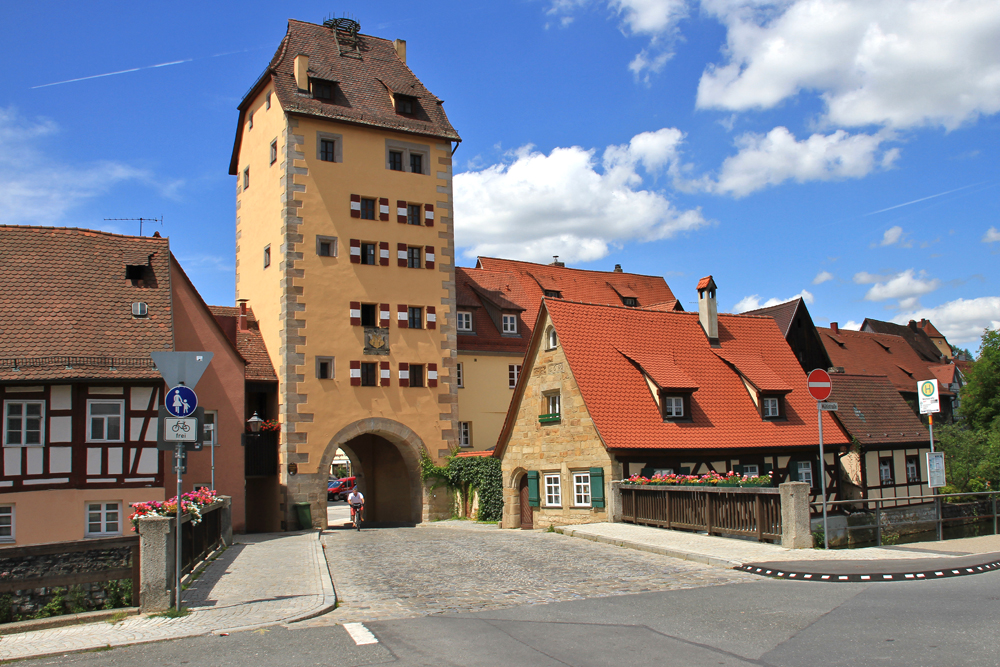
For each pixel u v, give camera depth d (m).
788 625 9.43
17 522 23.05
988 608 9.88
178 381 11.94
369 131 37.19
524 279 48.22
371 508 41.09
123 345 24.97
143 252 27.86
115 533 23.91
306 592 13.19
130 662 9.01
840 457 31.34
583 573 14.23
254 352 35.84
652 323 30.53
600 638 9.26
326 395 34.69
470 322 41.84
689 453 26.30
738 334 32.66
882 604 10.33
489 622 10.38
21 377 23.25
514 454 30.14
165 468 26.59
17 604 11.38
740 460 27.73
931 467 19.22
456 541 22.39
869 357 58.38
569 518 26.55
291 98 35.81
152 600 11.66
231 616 11.31
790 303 44.72
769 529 16.45
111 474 24.00
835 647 8.38
